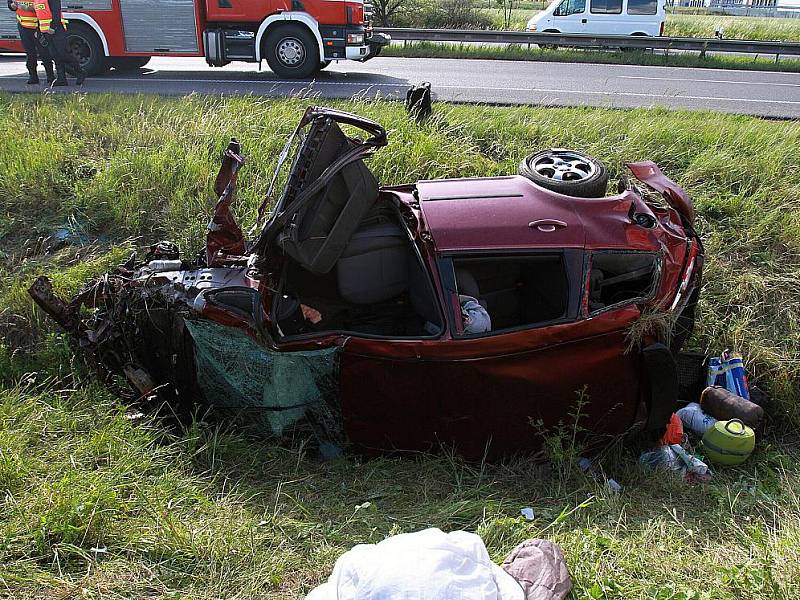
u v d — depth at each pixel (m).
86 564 3.07
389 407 3.83
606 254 3.91
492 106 9.51
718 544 3.50
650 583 3.03
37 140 7.27
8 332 5.16
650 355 3.81
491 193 4.18
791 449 4.63
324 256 3.97
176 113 8.12
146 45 12.45
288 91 11.06
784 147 7.46
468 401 3.78
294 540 3.35
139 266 4.55
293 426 4.02
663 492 3.99
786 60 16.08
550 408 3.86
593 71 14.36
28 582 2.93
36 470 3.64
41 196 6.51
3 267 5.83
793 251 5.84
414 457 4.02
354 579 2.36
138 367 4.14
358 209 3.98
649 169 4.92
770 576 2.96
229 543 3.22
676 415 4.51
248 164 6.82
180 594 2.94
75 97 9.27
